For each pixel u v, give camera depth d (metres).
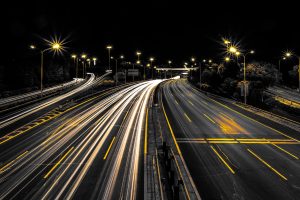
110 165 15.20
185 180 13.17
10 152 17.70
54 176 13.58
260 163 15.79
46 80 72.88
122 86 71.31
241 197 11.53
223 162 15.91
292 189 12.29
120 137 21.86
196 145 19.61
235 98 49.50
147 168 14.70
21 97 47.47
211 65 77.38
